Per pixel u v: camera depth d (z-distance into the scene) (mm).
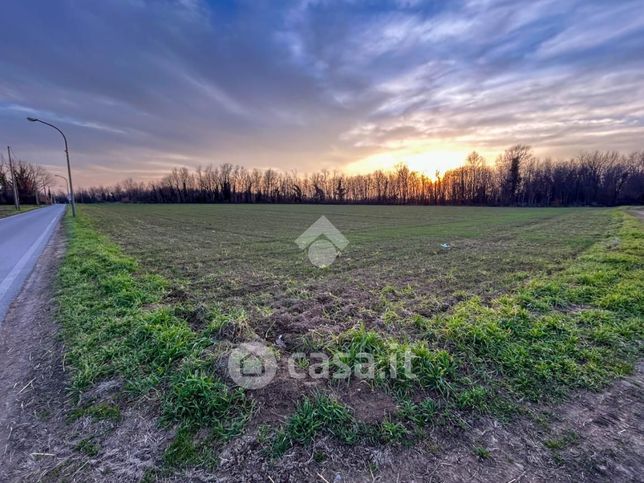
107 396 2812
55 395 2852
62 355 3541
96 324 4277
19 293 5879
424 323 4352
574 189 66562
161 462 2135
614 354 3521
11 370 3266
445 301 5469
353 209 50188
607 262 8000
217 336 3873
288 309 5137
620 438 2342
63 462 2145
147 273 7461
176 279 7082
